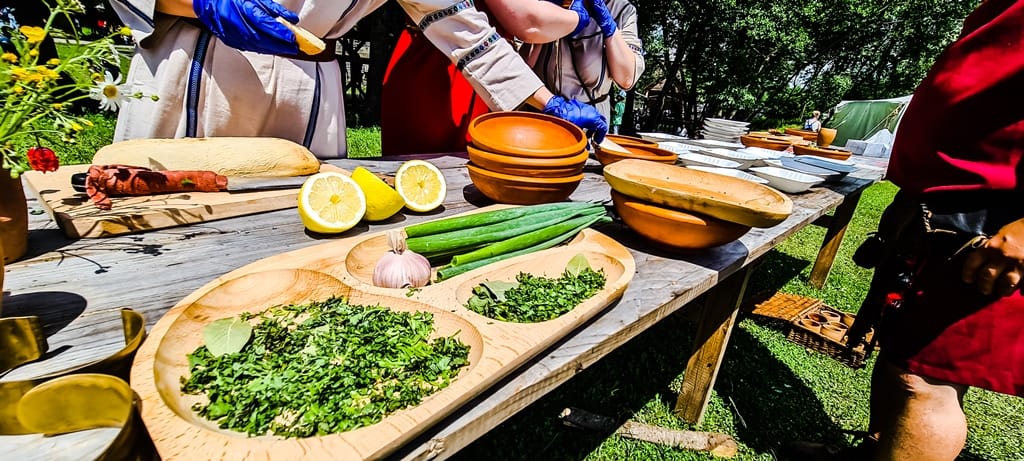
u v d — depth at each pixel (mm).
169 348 693
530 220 1251
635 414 2195
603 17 2357
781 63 13305
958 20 15484
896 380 1434
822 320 3176
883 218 1611
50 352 665
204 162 1307
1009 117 1081
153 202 1166
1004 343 1185
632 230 1466
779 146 3781
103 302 807
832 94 15844
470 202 1593
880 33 15344
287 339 797
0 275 671
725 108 14195
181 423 525
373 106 8805
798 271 4402
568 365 849
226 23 1210
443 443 633
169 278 914
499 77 1761
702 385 2086
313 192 1171
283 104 1650
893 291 1493
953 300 1240
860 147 4812
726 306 1932
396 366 759
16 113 742
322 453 518
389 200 1279
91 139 4117
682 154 2588
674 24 12961
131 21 1316
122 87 891
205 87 1486
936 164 1248
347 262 1030
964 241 1177
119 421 531
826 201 2270
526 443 1912
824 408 2396
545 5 1968
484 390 699
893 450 1450
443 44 1729
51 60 806
